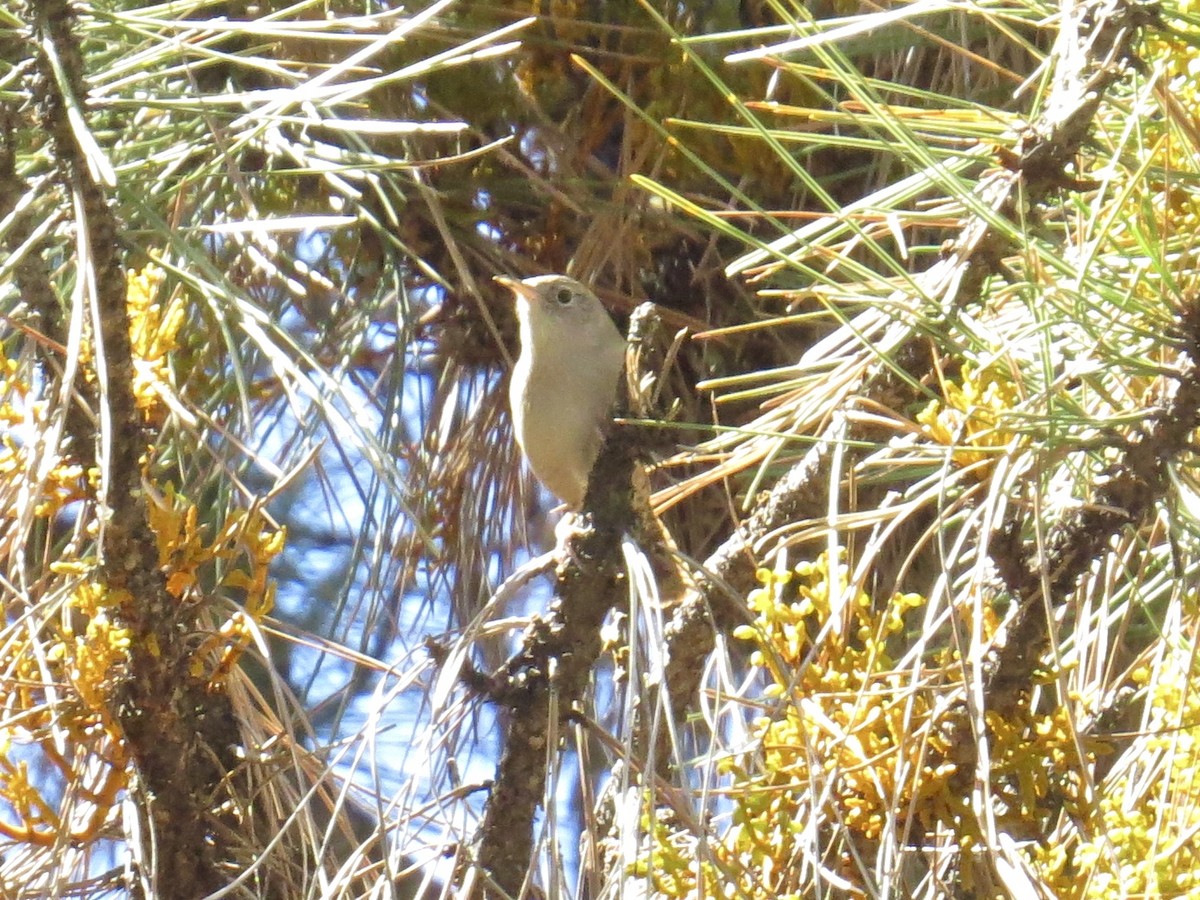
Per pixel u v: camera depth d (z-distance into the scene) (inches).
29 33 125.2
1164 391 140.0
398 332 226.8
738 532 166.1
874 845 143.6
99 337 115.2
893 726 143.6
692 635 173.6
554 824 133.0
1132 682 179.5
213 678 152.2
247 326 139.5
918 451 163.5
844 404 150.7
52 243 151.0
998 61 232.8
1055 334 150.6
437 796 145.2
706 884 136.9
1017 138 137.1
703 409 256.2
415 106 249.9
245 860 150.9
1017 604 150.3
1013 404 146.6
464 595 248.4
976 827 140.3
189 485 214.7
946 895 138.4
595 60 252.4
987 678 148.1
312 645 151.0
